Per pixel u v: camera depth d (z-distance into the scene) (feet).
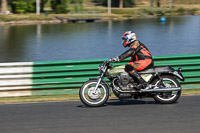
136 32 168.55
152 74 35.73
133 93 35.32
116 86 35.24
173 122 29.35
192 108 34.04
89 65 46.37
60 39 149.38
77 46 128.26
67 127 28.48
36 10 285.43
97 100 37.24
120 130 27.40
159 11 291.58
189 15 290.56
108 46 126.82
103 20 259.19
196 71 47.42
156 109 33.91
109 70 35.50
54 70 45.52
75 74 46.01
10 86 44.60
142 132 26.78
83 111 33.81
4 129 28.25
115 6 367.25
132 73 34.78
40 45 132.57
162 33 162.50
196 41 134.00
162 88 34.96
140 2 401.90
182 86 46.68
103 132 26.96
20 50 121.19
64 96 43.52
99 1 378.12
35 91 45.29
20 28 203.62
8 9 306.35
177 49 115.34
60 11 286.05
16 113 33.58
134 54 35.60
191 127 27.86
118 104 36.70
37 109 35.12
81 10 303.89
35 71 44.98
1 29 198.29
